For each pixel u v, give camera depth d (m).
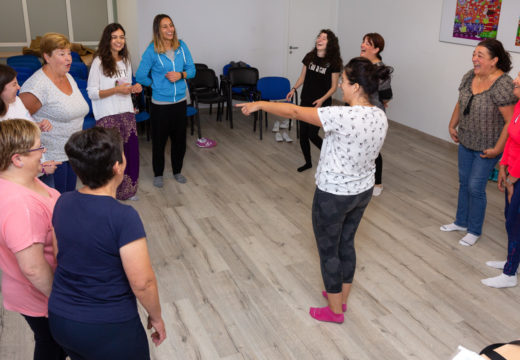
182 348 2.36
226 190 4.35
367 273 3.06
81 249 1.38
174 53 3.96
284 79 6.38
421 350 2.39
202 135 6.04
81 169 1.38
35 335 1.79
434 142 6.05
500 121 3.06
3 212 1.47
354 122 2.02
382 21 6.68
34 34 8.62
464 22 5.38
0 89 2.12
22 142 1.51
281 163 5.12
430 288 2.91
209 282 2.92
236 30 7.18
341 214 2.23
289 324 2.56
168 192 4.27
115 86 3.54
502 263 3.15
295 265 3.13
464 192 3.50
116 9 8.93
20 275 1.61
